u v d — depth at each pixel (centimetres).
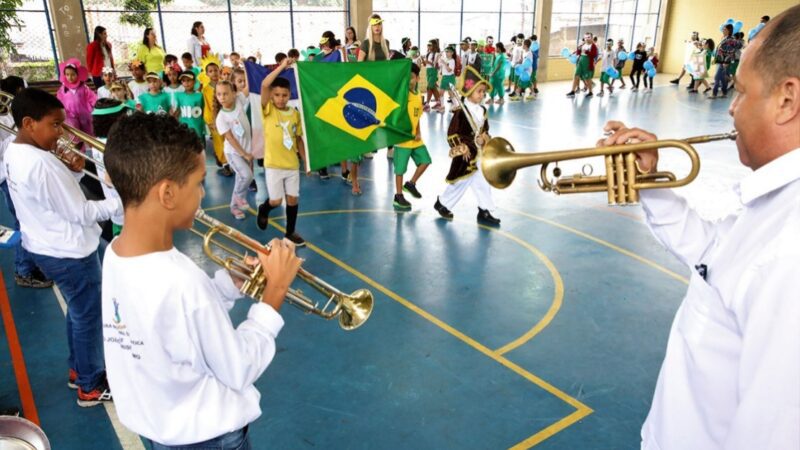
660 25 2584
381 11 1909
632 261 554
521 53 1766
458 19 2059
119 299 154
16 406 341
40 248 296
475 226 652
